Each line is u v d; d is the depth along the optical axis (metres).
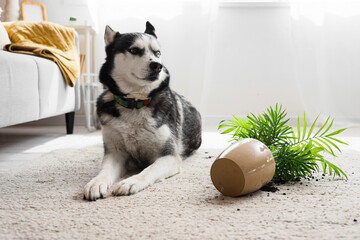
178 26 4.04
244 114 4.30
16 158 2.17
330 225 0.97
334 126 3.93
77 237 0.91
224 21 4.20
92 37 4.09
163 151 1.67
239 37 4.21
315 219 1.02
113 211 1.11
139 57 1.65
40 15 3.96
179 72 4.08
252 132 1.62
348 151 2.22
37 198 1.26
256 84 4.25
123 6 4.02
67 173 1.67
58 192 1.34
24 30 3.12
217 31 4.22
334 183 1.43
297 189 1.35
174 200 1.22
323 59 4.03
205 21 3.96
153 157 1.71
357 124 4.05
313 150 1.48
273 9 4.16
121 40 1.73
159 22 4.05
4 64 1.99
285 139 1.71
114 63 1.72
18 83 2.16
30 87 2.34
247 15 4.18
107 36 1.78
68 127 3.36
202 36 3.98
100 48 3.92
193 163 1.90
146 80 1.63
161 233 0.93
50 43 3.15
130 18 4.04
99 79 1.79
